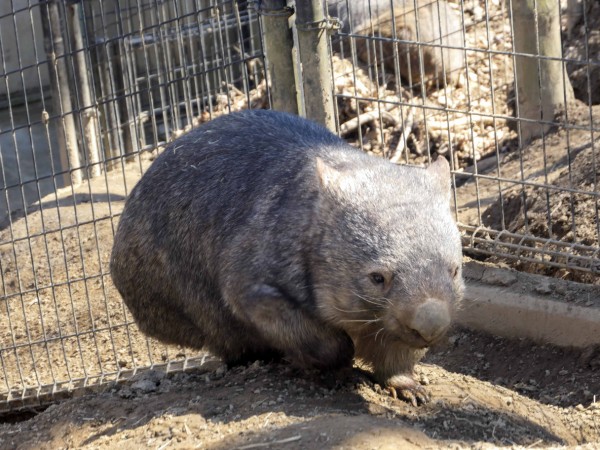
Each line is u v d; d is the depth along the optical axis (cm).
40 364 737
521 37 867
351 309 483
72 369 715
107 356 721
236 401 510
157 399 545
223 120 586
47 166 1438
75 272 848
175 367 629
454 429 486
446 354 652
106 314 741
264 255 504
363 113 1092
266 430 448
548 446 475
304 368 537
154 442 469
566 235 672
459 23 1209
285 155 536
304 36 633
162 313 596
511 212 751
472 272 680
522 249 659
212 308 556
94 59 1152
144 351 716
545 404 573
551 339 623
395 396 529
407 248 462
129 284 600
